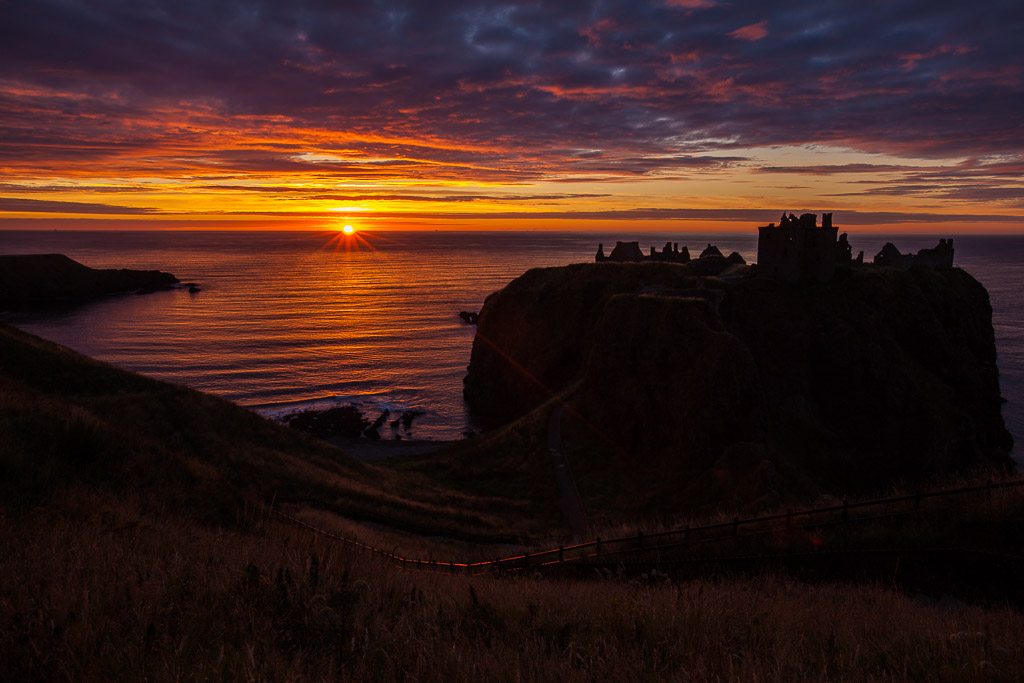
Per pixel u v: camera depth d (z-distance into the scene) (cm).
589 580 1320
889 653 556
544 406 6147
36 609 432
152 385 3319
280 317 15838
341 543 1141
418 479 4200
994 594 1002
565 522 3594
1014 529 1105
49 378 2934
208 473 1895
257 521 1627
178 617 464
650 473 4669
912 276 6750
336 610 500
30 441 1484
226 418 3244
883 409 5553
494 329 9012
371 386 9606
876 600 927
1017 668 505
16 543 654
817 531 1334
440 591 709
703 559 1318
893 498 1280
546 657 464
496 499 3962
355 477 3428
